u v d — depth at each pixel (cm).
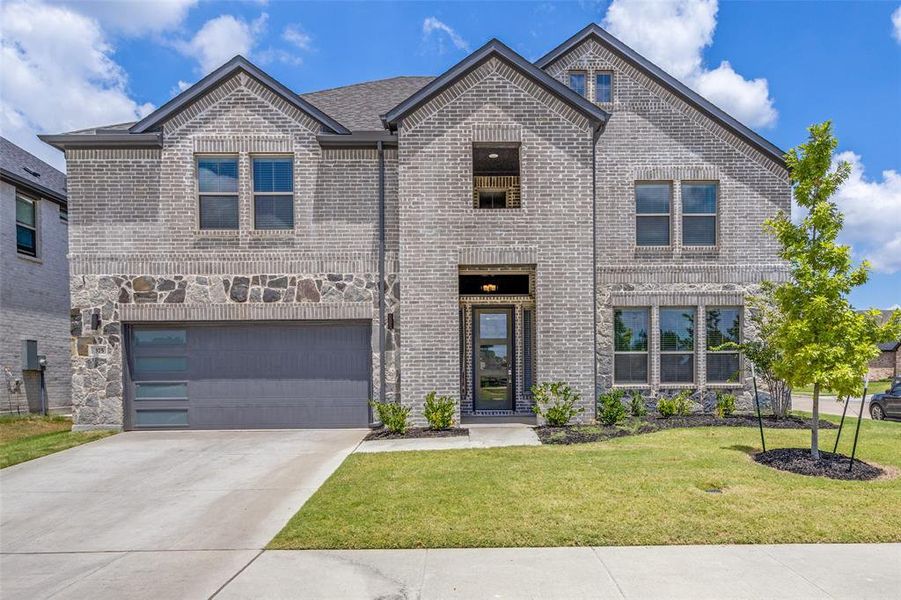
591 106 1127
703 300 1245
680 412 1209
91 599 435
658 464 774
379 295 1164
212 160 1179
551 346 1127
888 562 472
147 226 1153
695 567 464
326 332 1177
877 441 934
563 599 415
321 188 1173
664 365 1255
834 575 449
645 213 1268
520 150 1139
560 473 736
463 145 1128
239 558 509
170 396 1163
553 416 1098
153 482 779
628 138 1263
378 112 1398
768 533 528
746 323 1245
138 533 583
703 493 641
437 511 599
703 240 1270
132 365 1162
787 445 897
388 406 1092
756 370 1160
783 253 793
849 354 738
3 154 1591
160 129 1162
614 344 1254
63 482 784
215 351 1170
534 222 1130
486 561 482
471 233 1127
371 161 1182
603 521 562
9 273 1500
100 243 1149
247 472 822
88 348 1148
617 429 1055
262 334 1173
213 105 1167
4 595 445
